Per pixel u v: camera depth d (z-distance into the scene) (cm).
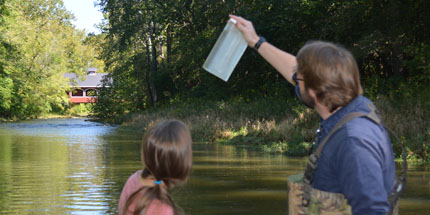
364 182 165
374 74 2103
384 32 1925
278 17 2406
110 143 2009
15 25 4750
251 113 2202
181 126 201
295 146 1473
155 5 3950
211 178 959
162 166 195
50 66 5878
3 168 1162
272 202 721
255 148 1631
